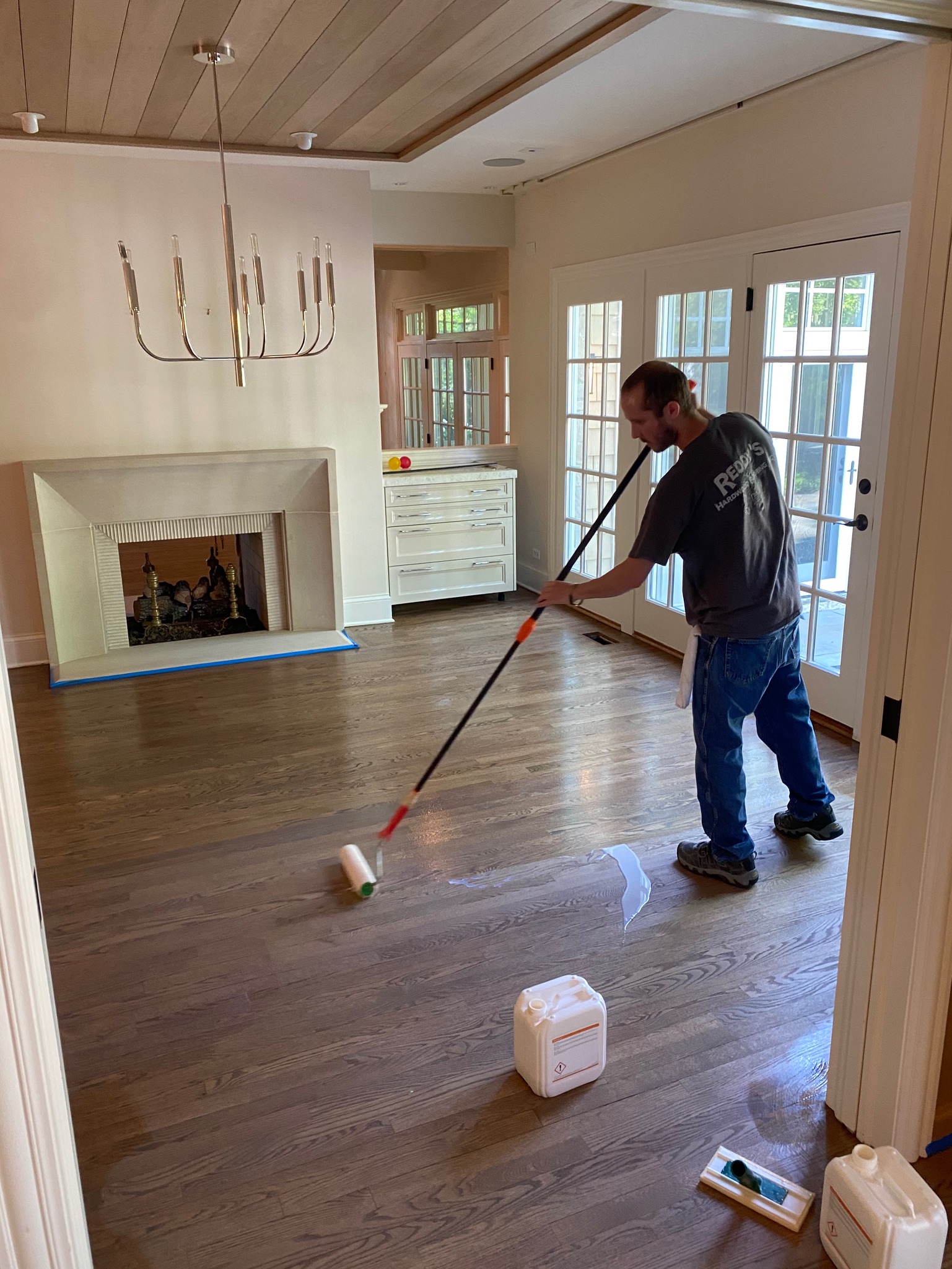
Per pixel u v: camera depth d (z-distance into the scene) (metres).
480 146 4.72
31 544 4.81
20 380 4.64
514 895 2.74
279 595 5.40
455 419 7.93
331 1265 1.62
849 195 3.59
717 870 2.79
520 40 2.87
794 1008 2.25
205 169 4.71
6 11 2.53
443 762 3.66
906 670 1.64
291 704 4.35
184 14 2.60
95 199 4.56
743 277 4.18
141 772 3.62
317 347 5.15
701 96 3.88
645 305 4.91
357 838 3.08
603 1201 1.74
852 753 3.71
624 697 4.36
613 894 2.74
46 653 4.97
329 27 2.73
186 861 2.95
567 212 5.56
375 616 5.71
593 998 2.03
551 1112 1.95
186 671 4.86
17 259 4.52
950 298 1.48
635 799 3.34
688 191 4.50
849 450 3.75
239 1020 2.24
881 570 1.67
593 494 5.67
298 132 4.05
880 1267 1.48
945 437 1.52
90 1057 2.12
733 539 2.50
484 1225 1.70
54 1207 1.12
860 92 3.47
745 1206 1.72
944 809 1.62
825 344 3.79
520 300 6.26
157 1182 1.79
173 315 4.81
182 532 5.11
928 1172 1.80
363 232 5.10
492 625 5.66
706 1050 2.12
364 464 5.45
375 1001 2.30
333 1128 1.92
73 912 2.68
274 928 2.60
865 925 1.79
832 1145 1.87
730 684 2.64
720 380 4.48
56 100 3.47
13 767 1.06
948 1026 1.81
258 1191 1.77
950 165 1.45
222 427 5.05
